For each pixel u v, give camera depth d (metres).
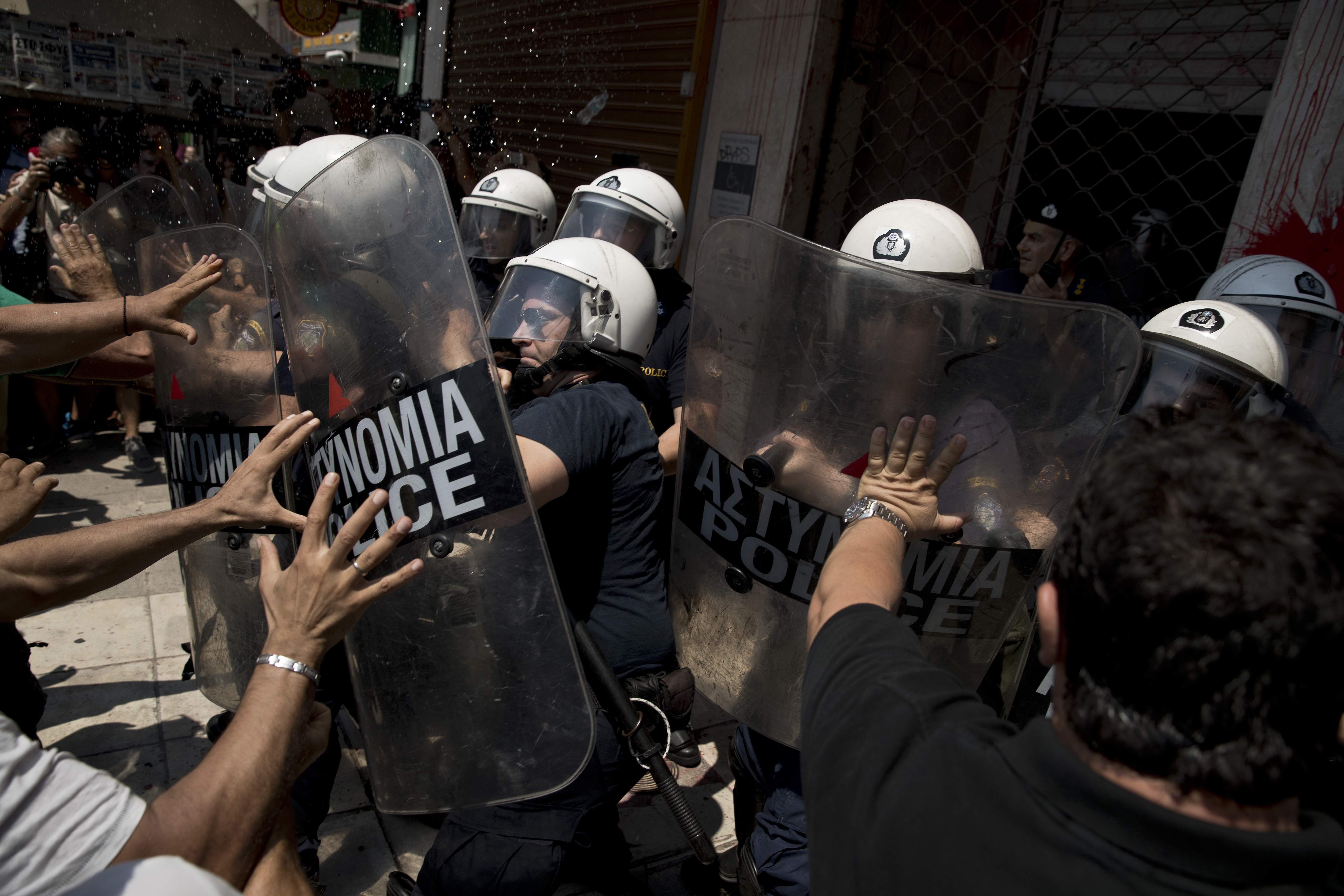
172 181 5.56
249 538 1.90
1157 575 0.66
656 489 1.71
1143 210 3.59
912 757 0.81
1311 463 0.68
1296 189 2.74
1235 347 1.77
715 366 1.62
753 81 4.39
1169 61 3.56
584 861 1.75
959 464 1.44
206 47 6.99
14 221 4.25
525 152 5.26
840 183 4.36
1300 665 0.64
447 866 1.58
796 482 1.52
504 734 1.52
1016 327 1.40
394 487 1.51
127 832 0.84
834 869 0.84
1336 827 0.69
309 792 1.89
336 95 6.95
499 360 1.87
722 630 1.68
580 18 5.80
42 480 1.33
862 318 1.45
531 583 1.47
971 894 0.72
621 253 1.90
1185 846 0.65
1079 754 0.75
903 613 1.51
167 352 2.02
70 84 6.51
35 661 2.88
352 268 1.55
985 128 4.50
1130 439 0.76
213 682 2.07
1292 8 3.21
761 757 1.84
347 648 1.59
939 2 4.30
